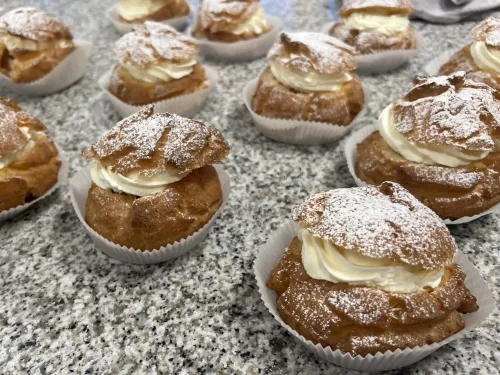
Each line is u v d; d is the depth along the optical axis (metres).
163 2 0.37
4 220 0.22
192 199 0.19
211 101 0.30
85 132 0.28
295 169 0.25
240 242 0.21
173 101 0.27
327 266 0.15
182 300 0.18
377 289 0.15
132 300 0.18
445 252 0.15
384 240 0.15
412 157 0.21
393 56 0.31
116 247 0.19
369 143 0.23
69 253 0.20
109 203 0.19
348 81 0.26
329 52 0.25
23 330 0.17
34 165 0.22
